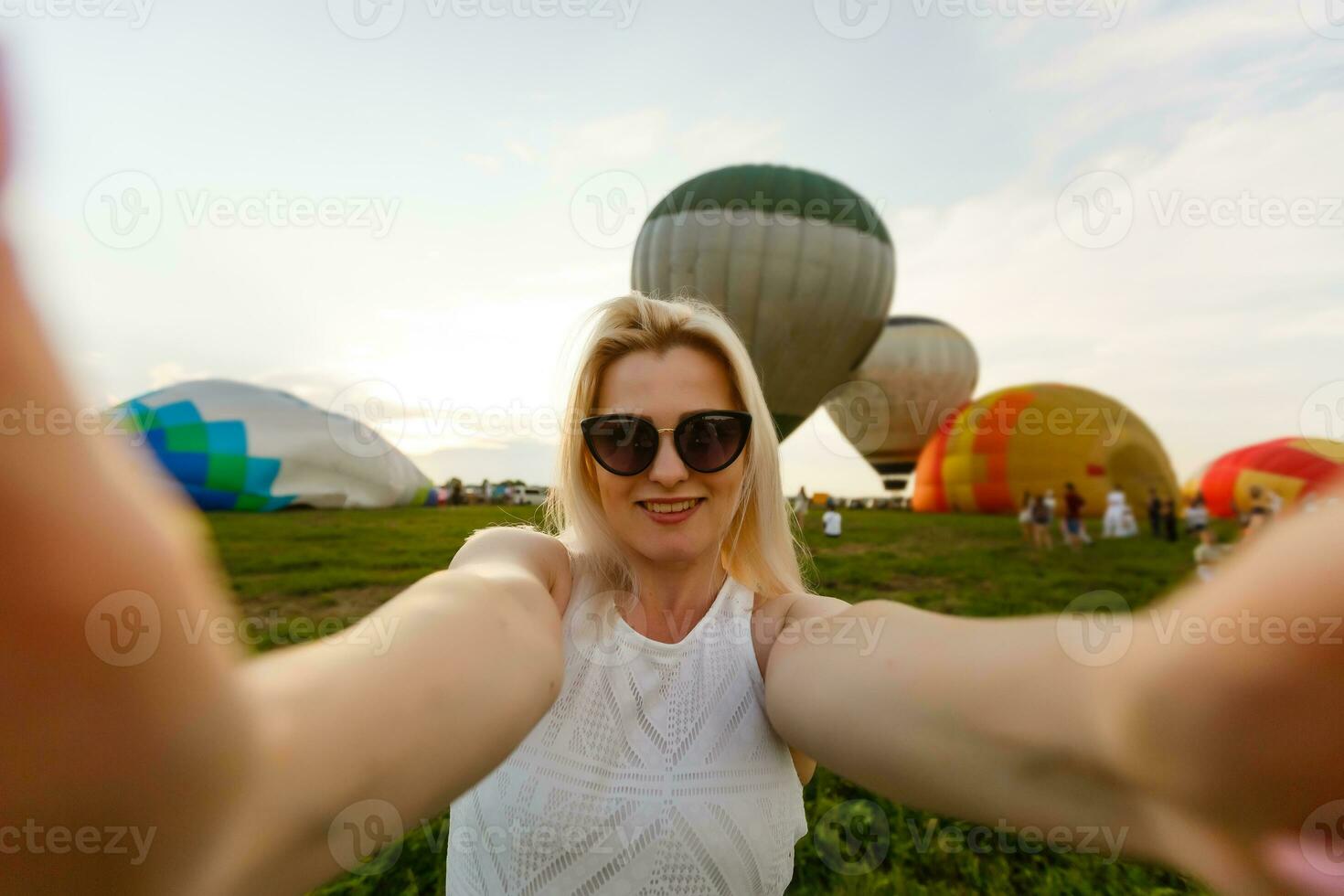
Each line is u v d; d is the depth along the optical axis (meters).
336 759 0.42
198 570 0.29
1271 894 0.28
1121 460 16.45
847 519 17.30
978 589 9.08
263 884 0.36
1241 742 0.27
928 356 21.34
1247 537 0.29
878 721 0.56
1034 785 0.40
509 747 0.58
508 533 1.40
